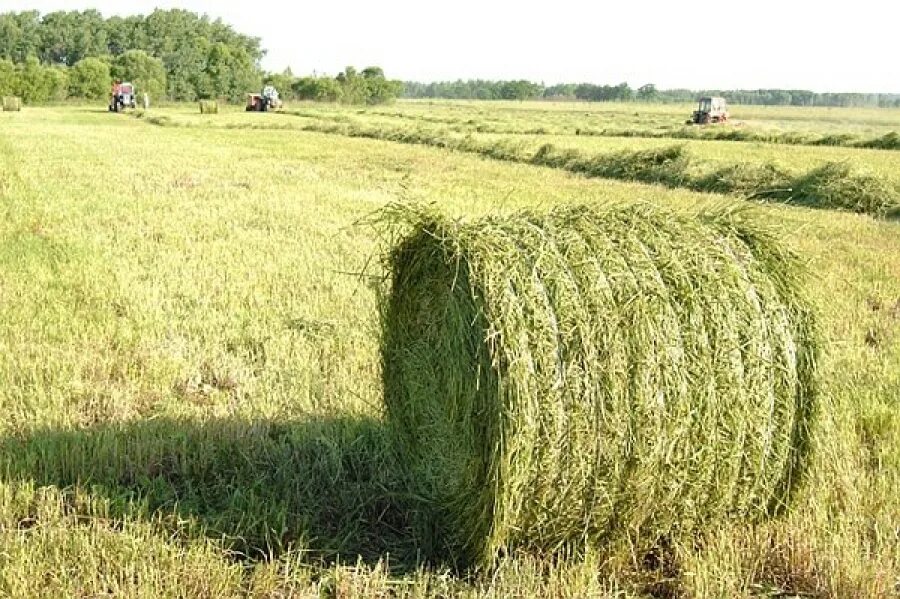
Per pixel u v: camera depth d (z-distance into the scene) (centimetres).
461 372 479
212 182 2044
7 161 2420
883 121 8312
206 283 1066
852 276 1183
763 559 496
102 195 1769
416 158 2822
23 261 1131
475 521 473
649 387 462
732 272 498
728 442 486
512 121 5725
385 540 519
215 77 11062
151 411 689
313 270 1134
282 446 617
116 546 480
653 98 17938
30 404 683
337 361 800
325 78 11100
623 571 492
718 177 2150
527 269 464
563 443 452
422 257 527
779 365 499
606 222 504
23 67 9594
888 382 763
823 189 1922
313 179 2147
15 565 456
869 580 466
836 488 558
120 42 13662
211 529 508
